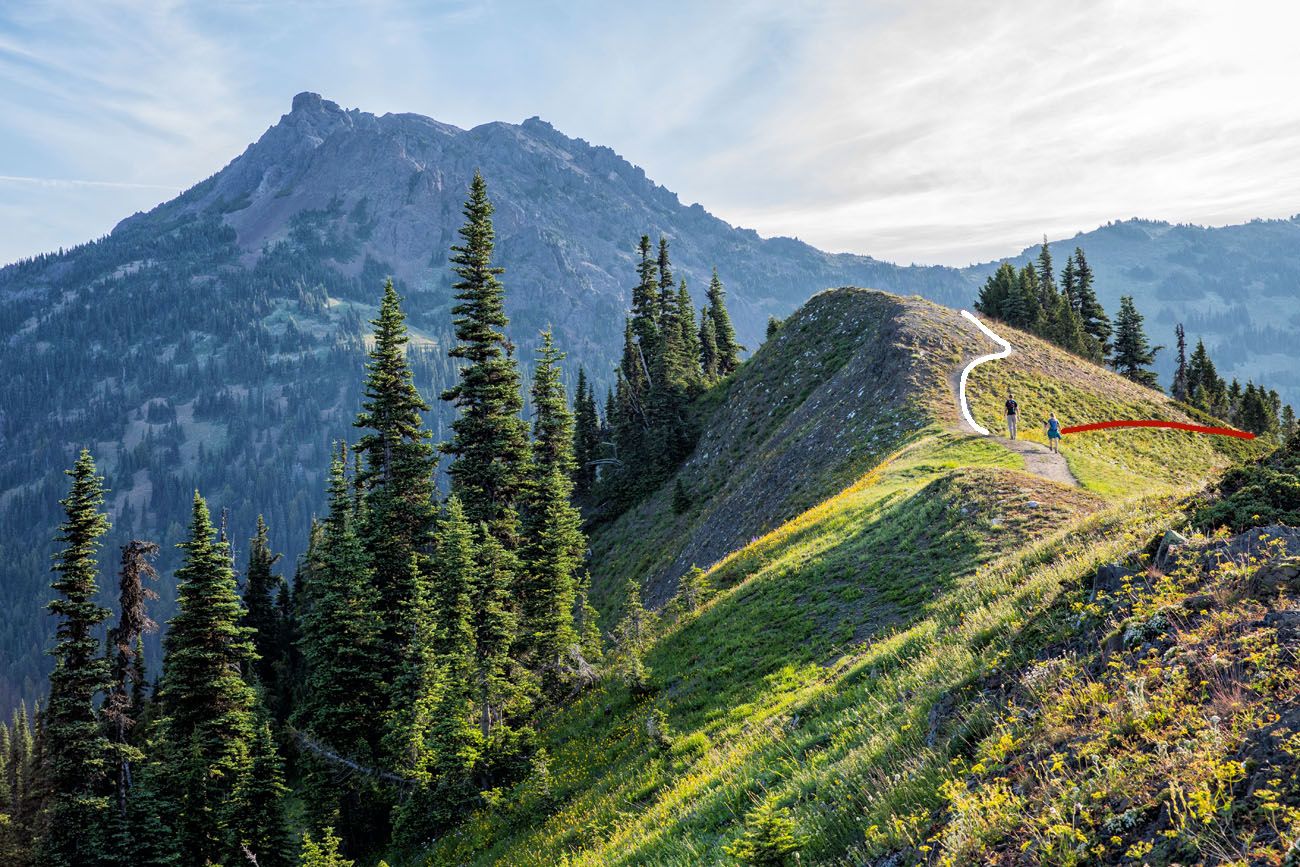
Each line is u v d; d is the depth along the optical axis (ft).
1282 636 19.86
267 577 220.64
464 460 135.33
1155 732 19.16
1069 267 335.06
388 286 132.26
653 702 76.59
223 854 104.06
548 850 59.11
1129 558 30.71
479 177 139.44
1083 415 159.84
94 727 99.60
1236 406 341.21
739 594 88.22
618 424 295.69
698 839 39.22
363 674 112.57
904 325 192.03
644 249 294.46
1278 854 13.24
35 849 98.73
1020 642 30.83
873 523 87.35
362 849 106.01
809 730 44.37
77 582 103.71
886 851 23.16
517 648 112.47
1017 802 19.94
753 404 241.55
